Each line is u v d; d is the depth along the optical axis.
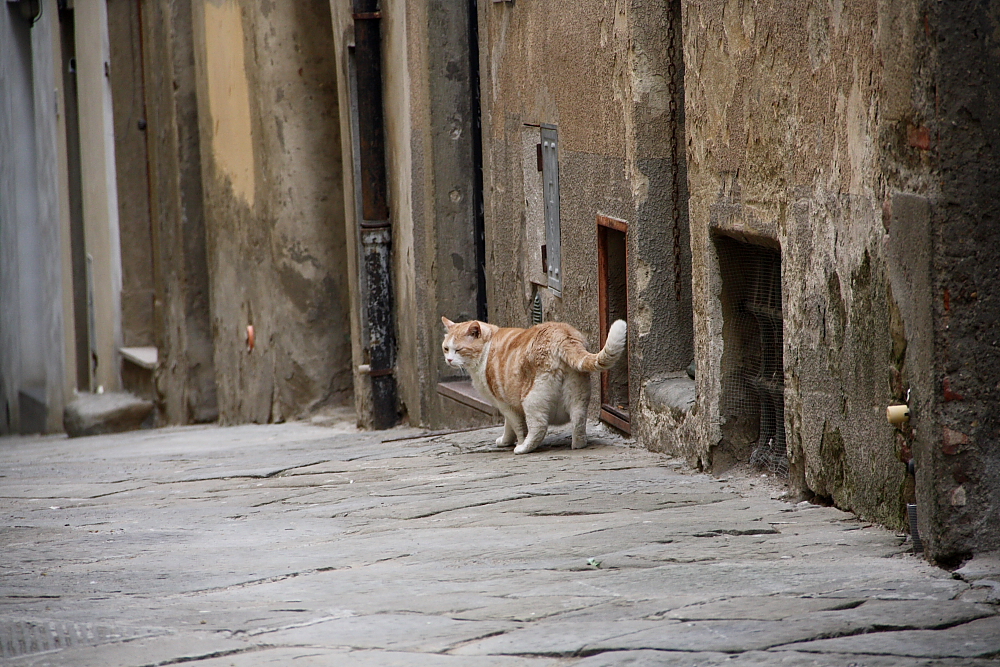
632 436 10.20
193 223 20.31
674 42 9.52
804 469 7.42
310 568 6.30
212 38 18.62
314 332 17.56
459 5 14.25
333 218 17.48
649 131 9.60
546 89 11.87
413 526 7.54
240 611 5.35
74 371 26.42
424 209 14.59
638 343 9.89
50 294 28.00
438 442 12.18
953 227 5.46
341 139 16.41
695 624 4.74
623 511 7.49
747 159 7.87
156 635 5.00
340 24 15.84
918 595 5.08
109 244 23.66
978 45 5.39
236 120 18.17
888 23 5.85
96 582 6.19
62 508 9.50
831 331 6.89
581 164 10.98
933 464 5.59
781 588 5.28
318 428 16.64
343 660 4.53
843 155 6.59
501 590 5.52
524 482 8.84
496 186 13.73
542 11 11.84
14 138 28.59
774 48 7.39
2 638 5.05
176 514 8.65
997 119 5.43
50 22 25.98
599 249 10.59
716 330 8.54
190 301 20.47
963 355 5.52
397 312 15.90
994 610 4.83
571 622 4.88
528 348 10.32
